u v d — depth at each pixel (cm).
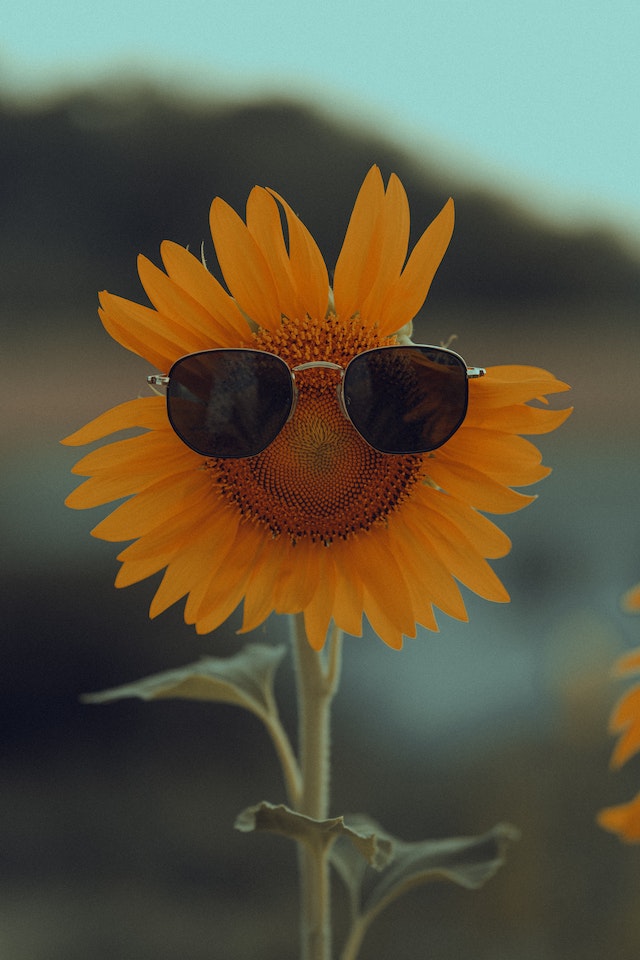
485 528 113
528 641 288
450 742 262
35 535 374
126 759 293
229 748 298
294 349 113
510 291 1021
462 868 120
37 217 1070
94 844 251
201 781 282
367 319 113
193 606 114
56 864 246
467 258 1036
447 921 200
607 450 439
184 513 115
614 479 387
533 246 1046
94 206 1093
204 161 1134
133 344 112
